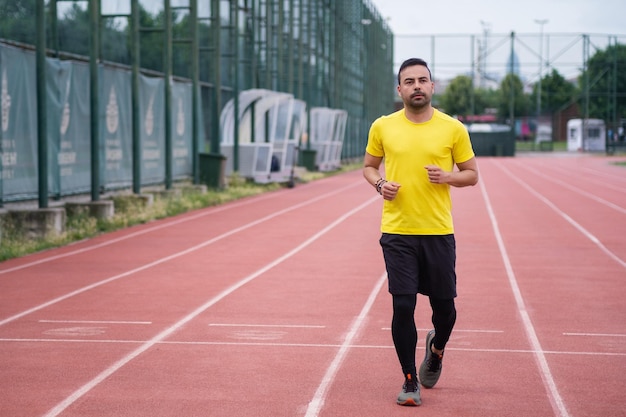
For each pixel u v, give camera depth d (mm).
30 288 13234
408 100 7066
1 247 17359
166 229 22172
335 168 61938
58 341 9570
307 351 9070
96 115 22875
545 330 10164
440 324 7336
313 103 60062
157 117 29562
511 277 14297
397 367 8398
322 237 20344
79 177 23312
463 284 13594
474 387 7703
